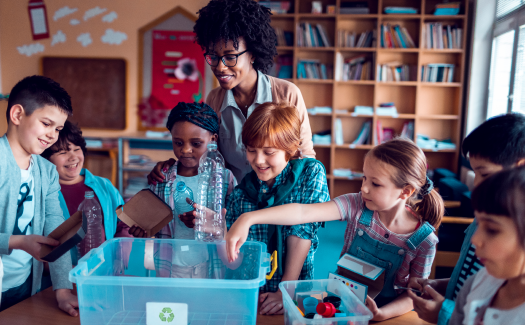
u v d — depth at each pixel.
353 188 4.91
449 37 4.38
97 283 0.82
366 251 1.11
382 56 4.62
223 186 1.30
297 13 4.48
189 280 0.81
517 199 0.55
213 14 1.31
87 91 4.66
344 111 4.71
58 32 4.59
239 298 0.82
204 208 1.12
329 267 2.97
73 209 1.69
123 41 4.57
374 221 1.10
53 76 4.66
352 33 4.54
